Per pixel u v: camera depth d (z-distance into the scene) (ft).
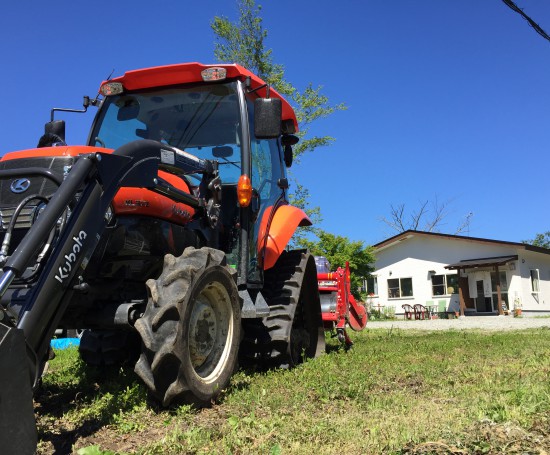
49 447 10.57
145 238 14.10
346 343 26.03
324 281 25.49
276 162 20.84
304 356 20.70
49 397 14.88
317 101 64.28
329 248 81.92
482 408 12.14
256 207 17.84
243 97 17.72
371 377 16.84
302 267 20.18
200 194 15.69
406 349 24.88
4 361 8.46
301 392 14.39
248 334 17.85
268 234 18.89
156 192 13.91
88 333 18.02
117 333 17.52
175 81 18.10
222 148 17.62
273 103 16.51
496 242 91.66
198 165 15.42
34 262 10.76
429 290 100.22
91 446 9.61
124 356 17.61
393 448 9.66
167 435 10.76
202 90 18.10
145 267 14.79
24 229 12.35
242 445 10.19
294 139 22.81
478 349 24.77
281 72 65.21
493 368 18.52
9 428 8.39
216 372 13.82
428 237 100.89
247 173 16.94
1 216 12.56
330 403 13.61
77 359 20.97
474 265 90.38
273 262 18.66
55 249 10.61
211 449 10.02
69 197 10.57
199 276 12.92
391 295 104.22
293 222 20.17
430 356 22.07
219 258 14.01
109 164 11.76
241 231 16.96
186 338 12.40
